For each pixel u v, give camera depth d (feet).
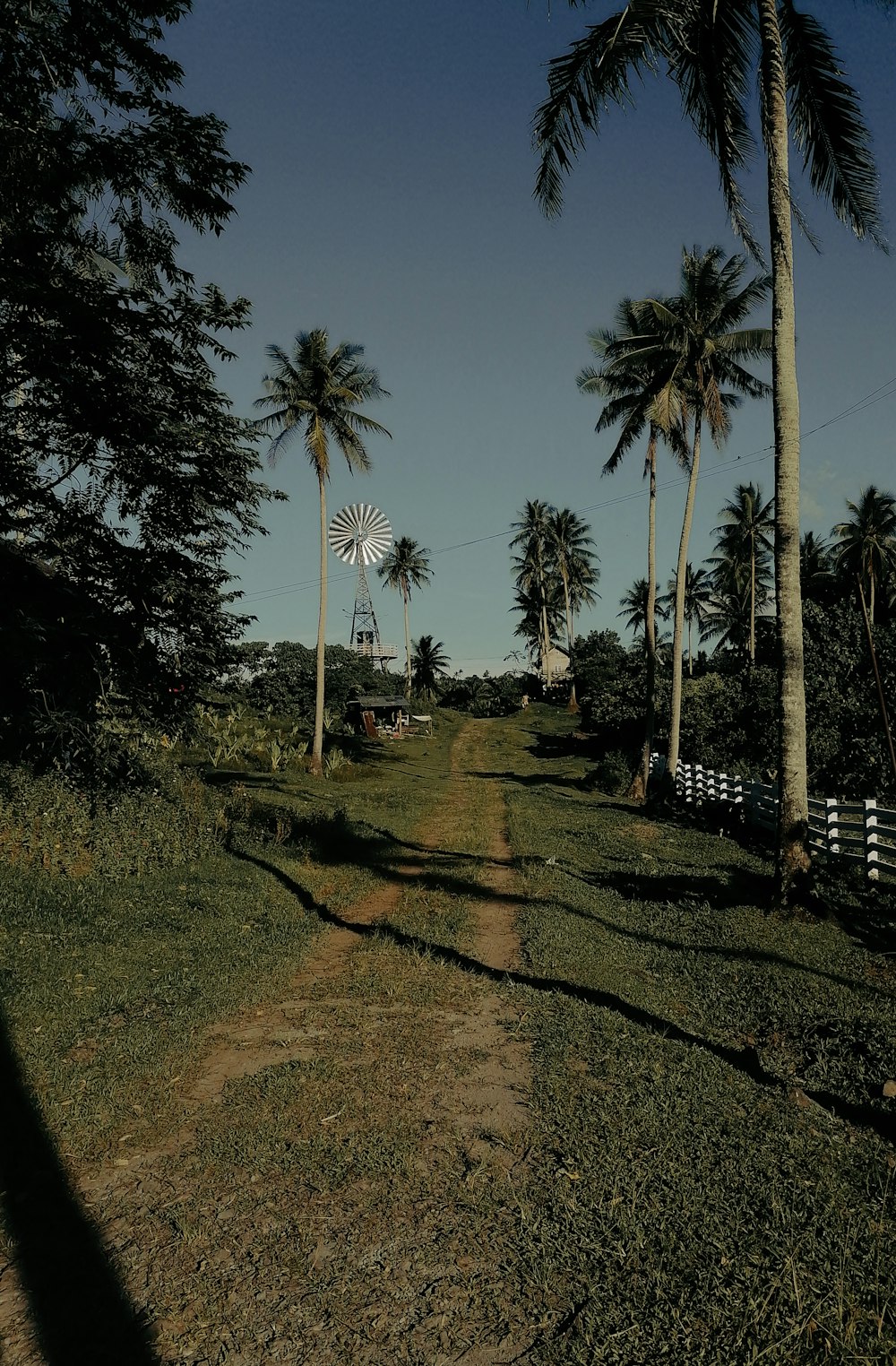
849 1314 10.46
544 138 37.47
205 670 45.52
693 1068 18.89
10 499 37.29
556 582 312.91
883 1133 16.03
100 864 38.24
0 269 33.19
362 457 119.14
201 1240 12.57
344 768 121.60
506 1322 10.63
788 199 37.14
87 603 39.27
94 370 37.01
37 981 24.25
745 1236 12.25
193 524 42.65
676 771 90.33
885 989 25.67
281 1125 16.24
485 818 76.38
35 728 37.27
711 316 88.12
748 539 199.00
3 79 34.83
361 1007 23.66
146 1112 16.83
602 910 36.63
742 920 35.12
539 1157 14.88
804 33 38.24
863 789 71.00
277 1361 10.08
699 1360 9.77
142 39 36.76
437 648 345.10
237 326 40.09
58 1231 12.82
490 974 26.89
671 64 38.06
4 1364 10.05
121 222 39.04
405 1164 14.58
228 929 31.94
